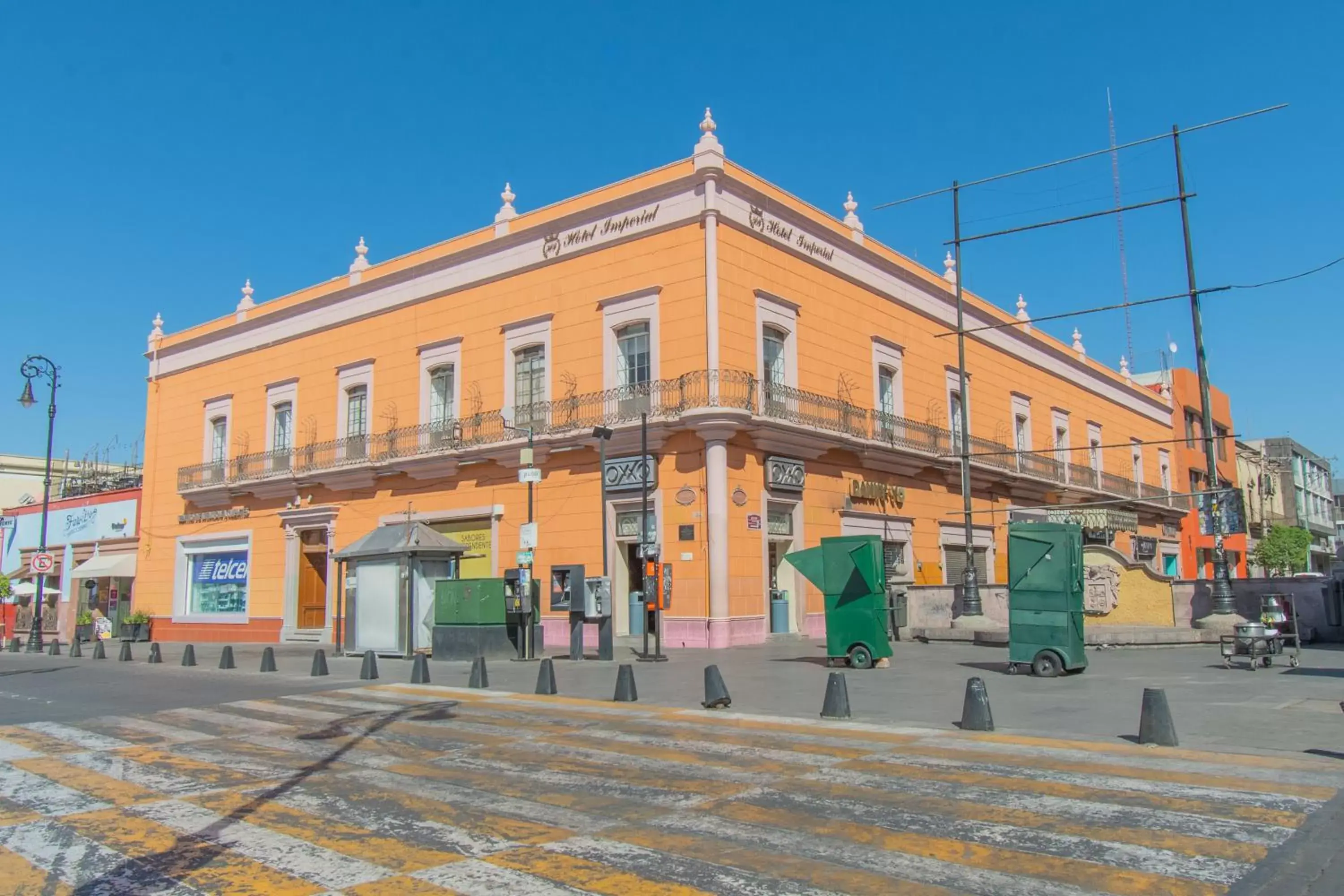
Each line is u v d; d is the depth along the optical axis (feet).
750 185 75.31
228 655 62.95
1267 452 251.39
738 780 24.81
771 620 74.69
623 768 26.73
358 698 44.52
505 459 80.89
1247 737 28.94
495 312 85.35
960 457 88.38
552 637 76.13
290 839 20.24
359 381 96.02
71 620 131.34
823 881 16.94
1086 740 29.07
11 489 165.68
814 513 78.79
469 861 18.48
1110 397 142.61
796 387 78.23
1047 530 46.52
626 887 16.84
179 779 26.68
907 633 72.23
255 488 103.50
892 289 93.30
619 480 73.72
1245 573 180.86
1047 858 17.90
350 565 71.41
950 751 28.02
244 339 109.29
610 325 76.84
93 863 18.90
